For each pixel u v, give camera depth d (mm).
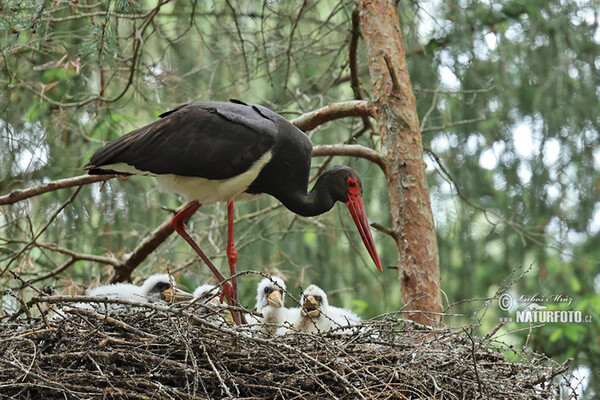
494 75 14352
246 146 9883
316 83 14719
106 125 13477
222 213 14133
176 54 14492
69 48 12211
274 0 12656
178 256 15188
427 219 10656
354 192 10812
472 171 14180
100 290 10641
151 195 13891
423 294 10336
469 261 13719
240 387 7777
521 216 13969
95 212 13594
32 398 7473
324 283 14219
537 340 12922
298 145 10266
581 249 13836
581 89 14266
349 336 8297
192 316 7496
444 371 8031
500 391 7965
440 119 14289
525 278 13664
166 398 7473
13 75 11719
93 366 7633
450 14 14305
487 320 13586
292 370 7910
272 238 14383
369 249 10711
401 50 11320
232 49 14133
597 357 12852
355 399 7719
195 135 9766
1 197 10852
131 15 11930
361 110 11383
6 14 10320
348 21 13375
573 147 14078
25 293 12523
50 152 12852
